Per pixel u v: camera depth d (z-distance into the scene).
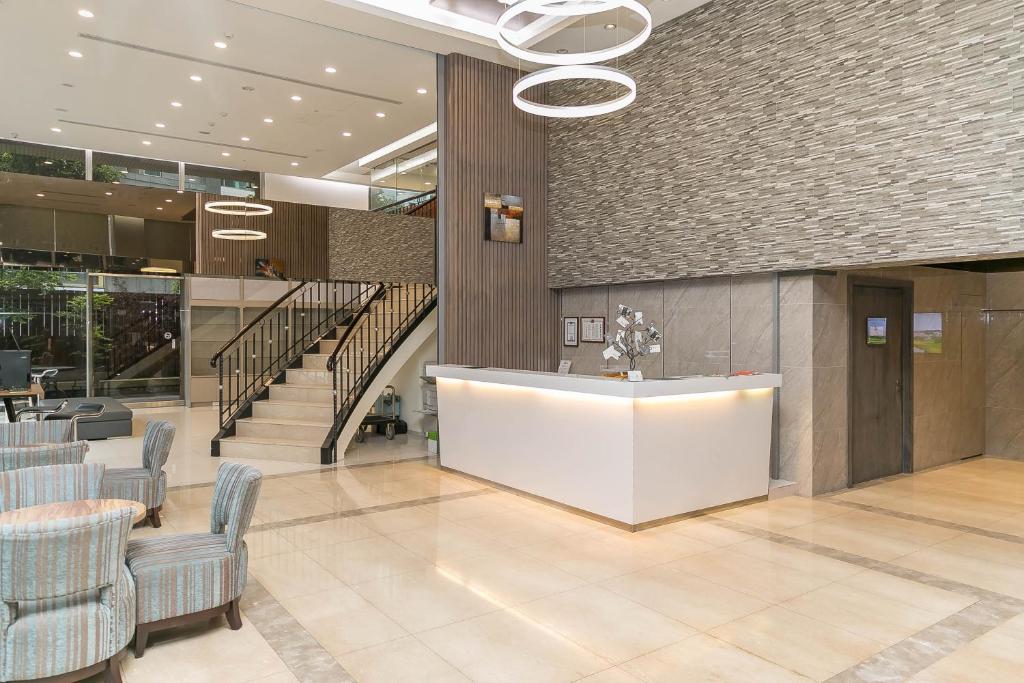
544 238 10.11
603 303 9.56
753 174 7.21
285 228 9.18
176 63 8.24
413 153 9.45
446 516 6.34
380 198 9.53
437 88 9.14
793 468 7.26
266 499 6.98
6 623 3.03
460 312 9.23
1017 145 5.17
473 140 9.32
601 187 9.23
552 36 8.57
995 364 9.39
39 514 3.61
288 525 6.05
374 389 9.43
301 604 4.30
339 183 9.59
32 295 13.63
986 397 9.48
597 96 9.31
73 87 8.62
